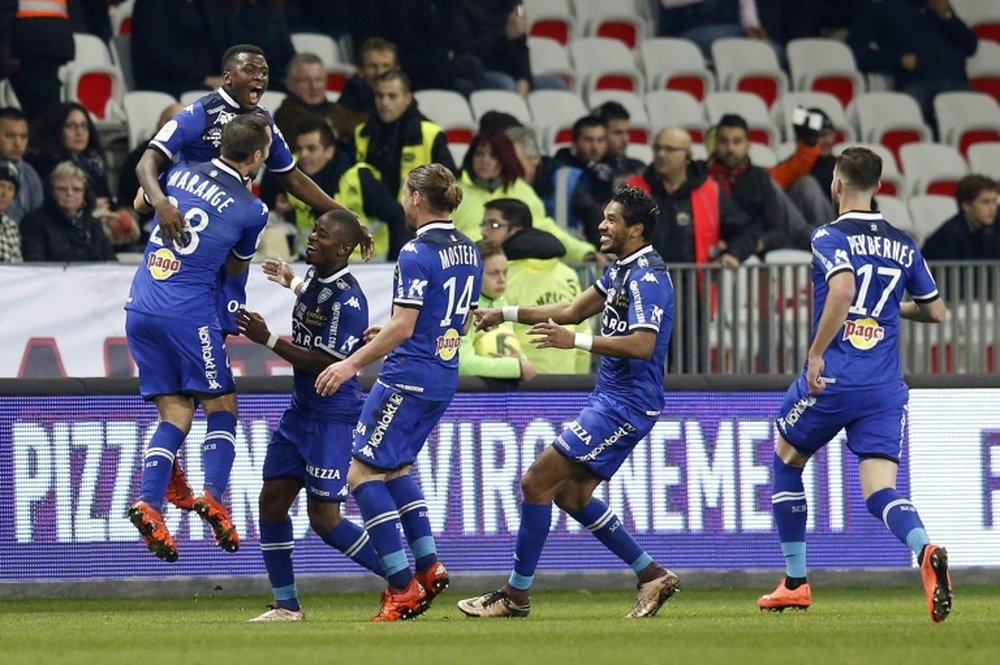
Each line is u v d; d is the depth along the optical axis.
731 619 28.89
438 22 54.28
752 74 61.97
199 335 28.19
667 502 36.66
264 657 21.17
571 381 36.41
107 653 21.86
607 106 46.44
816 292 28.56
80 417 34.78
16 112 42.03
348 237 28.73
